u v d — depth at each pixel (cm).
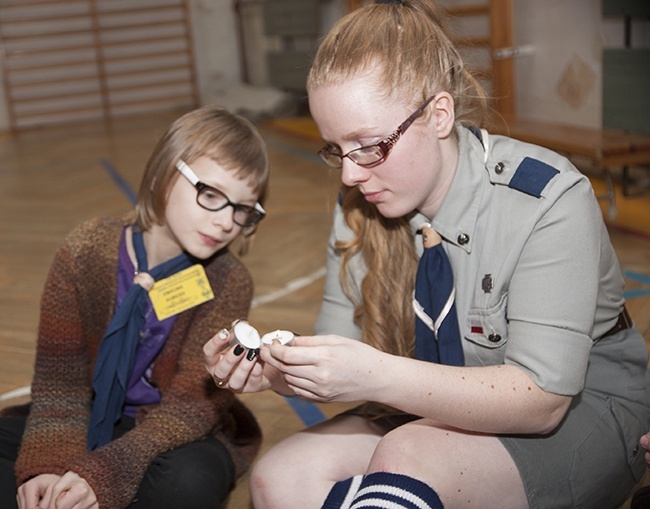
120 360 139
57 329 143
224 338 118
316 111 109
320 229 376
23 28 885
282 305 274
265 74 928
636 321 235
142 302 140
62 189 515
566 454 115
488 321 117
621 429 122
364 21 109
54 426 139
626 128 407
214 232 136
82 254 143
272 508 119
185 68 955
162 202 138
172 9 939
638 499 128
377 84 104
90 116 927
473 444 110
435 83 109
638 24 409
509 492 111
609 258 118
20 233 401
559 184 110
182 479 128
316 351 101
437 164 112
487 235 116
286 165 554
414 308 123
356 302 133
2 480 137
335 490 113
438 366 106
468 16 538
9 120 891
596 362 125
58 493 122
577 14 449
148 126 832
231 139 136
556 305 108
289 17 782
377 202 112
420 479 104
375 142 106
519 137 409
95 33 909
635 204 381
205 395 139
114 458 127
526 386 107
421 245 125
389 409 133
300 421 192
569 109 469
